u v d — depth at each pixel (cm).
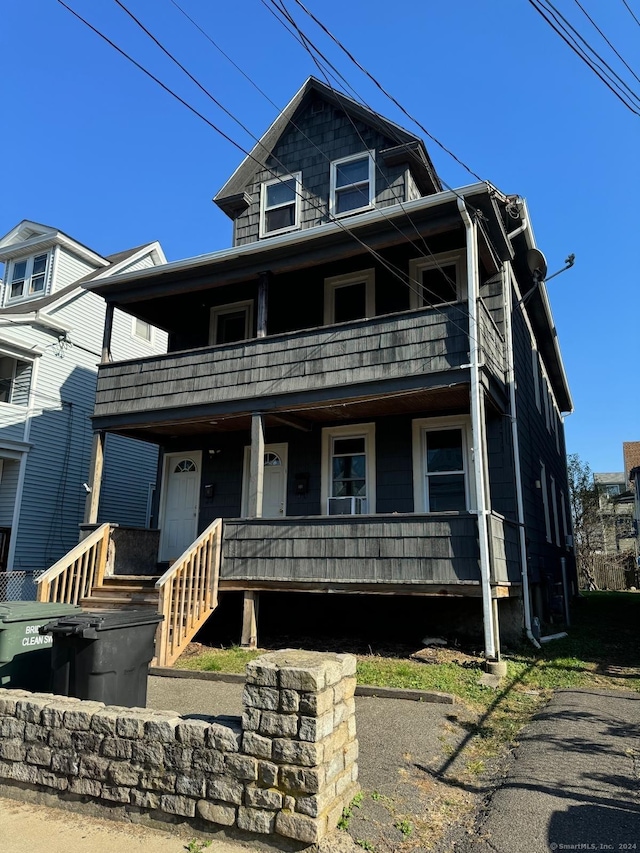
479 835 344
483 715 582
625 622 1373
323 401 969
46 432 1573
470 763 462
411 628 999
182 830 347
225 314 1319
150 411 1126
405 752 471
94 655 460
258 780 332
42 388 1575
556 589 1422
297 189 1295
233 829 334
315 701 327
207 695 647
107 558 1075
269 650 888
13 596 1416
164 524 1299
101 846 338
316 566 895
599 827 350
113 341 1805
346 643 940
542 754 467
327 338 988
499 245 1038
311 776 320
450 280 1088
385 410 1054
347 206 1238
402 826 349
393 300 1134
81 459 1664
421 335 911
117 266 1850
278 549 926
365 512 1086
